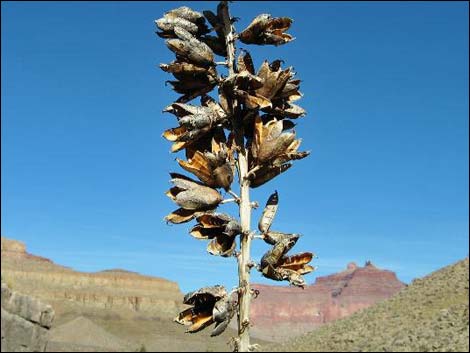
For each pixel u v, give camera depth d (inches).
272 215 191.8
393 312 3629.4
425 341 2733.8
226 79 198.1
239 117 203.8
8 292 4170.8
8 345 4074.8
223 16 213.6
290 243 182.5
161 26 212.2
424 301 3634.4
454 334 2691.9
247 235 188.7
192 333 182.2
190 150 204.5
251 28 209.9
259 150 195.8
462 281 3767.2
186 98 213.6
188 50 205.0
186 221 194.2
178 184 194.7
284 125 211.6
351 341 3243.1
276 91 204.4
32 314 4338.1
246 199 194.2
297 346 3565.5
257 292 186.4
